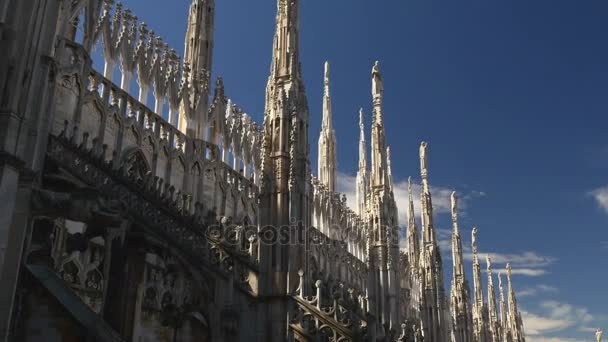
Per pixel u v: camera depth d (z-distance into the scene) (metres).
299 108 19.67
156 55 29.69
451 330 44.97
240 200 33.31
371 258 28.47
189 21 34.03
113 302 16.88
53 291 10.66
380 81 31.17
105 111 24.97
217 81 33.75
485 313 56.81
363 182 55.28
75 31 24.92
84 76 23.72
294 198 18.50
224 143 33.53
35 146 11.40
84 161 16.50
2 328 9.73
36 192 10.62
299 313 17.17
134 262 17.59
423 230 38.38
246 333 17.22
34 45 10.86
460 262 46.72
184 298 19.94
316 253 39.19
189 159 29.69
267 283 17.66
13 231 10.16
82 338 10.18
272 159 19.17
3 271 9.91
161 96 29.42
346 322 16.86
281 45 20.61
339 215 47.00
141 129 26.97
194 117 31.00
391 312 27.38
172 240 17.58
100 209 11.20
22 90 10.46
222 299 17.31
